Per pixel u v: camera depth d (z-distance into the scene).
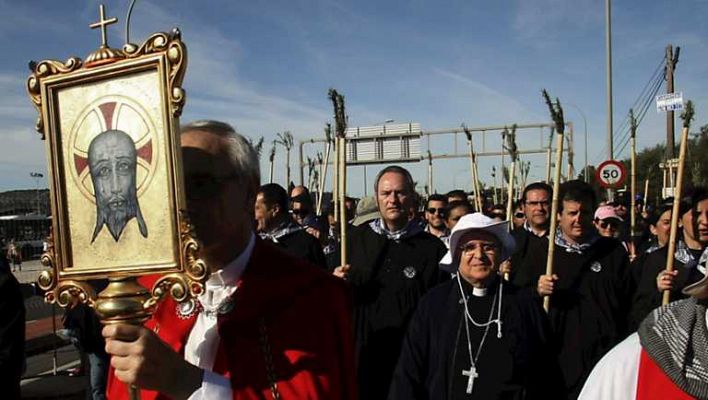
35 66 1.63
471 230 3.38
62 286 1.61
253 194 1.90
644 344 1.65
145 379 1.50
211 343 1.85
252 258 1.95
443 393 3.24
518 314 3.29
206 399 1.61
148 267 1.52
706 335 1.55
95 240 1.59
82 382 7.57
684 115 4.29
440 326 3.36
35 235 18.69
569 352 4.27
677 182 4.30
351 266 4.54
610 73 16.55
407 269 4.44
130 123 1.55
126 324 1.50
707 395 1.51
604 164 12.42
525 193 5.54
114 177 1.57
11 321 2.91
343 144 4.59
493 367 3.19
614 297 4.44
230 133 1.79
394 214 4.57
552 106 4.49
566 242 4.68
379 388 4.22
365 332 4.33
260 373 1.76
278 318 1.84
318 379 1.77
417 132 23.81
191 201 1.67
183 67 1.48
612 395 1.72
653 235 7.61
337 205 5.87
